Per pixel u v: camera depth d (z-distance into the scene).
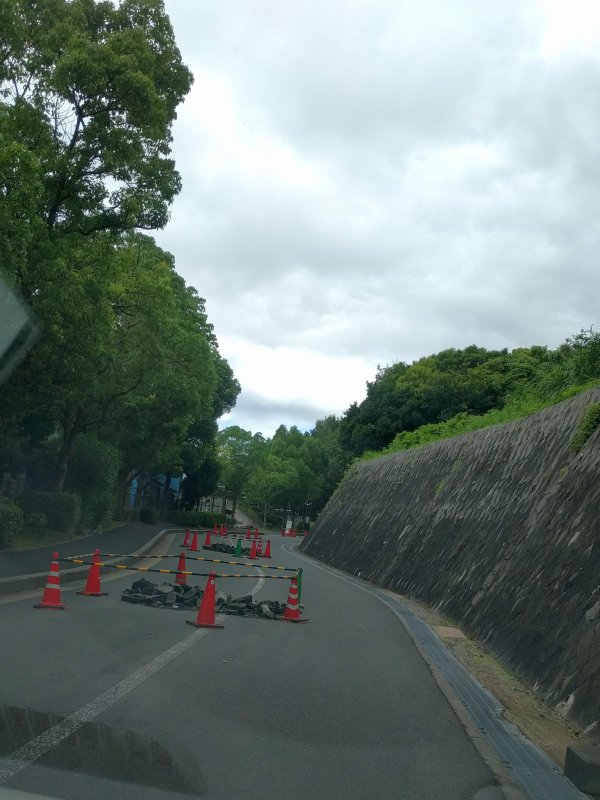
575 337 18.75
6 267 14.13
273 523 98.50
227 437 77.50
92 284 17.81
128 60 16.45
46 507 23.97
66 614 11.44
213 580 11.73
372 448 48.03
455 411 44.19
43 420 23.84
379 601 17.84
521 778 5.70
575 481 12.09
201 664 8.66
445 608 15.82
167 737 5.89
